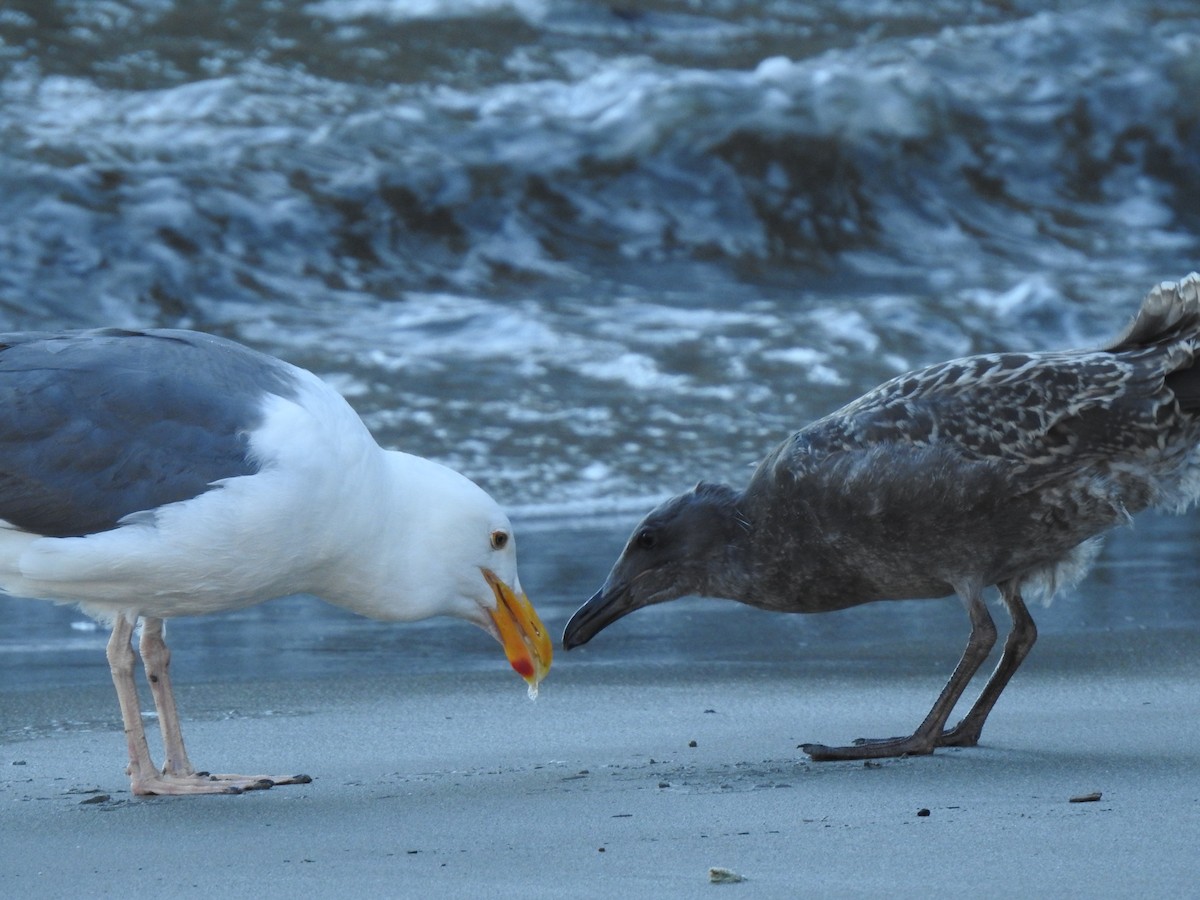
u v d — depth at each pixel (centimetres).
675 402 2145
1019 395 859
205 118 2866
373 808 764
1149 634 1249
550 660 912
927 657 1204
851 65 3444
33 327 2300
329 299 2516
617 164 3000
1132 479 872
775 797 761
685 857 643
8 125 2723
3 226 2453
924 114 3319
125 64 3031
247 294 2481
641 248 2870
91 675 1150
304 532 816
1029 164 3347
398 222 2741
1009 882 591
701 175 3044
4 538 795
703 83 3191
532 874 623
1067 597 1403
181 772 843
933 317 2586
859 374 2308
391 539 865
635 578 953
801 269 2919
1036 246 3150
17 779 859
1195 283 840
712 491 953
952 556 883
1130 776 799
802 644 1256
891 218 3147
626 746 925
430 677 1139
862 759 864
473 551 891
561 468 1898
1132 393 847
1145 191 3394
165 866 654
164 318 2392
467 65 3256
